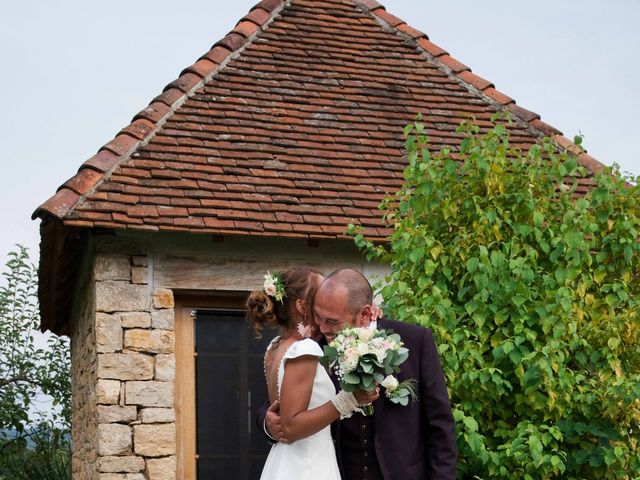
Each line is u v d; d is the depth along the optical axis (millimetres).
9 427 13766
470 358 6281
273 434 4496
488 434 6555
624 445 6344
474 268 6367
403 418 4672
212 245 8266
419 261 6629
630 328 6641
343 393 4246
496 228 6555
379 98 10055
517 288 6383
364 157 9227
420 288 6426
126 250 8039
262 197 8406
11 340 14203
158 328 7984
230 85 9586
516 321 6398
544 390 6488
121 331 7898
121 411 7773
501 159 6750
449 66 10766
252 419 8453
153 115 8906
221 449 8320
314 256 8523
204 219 8000
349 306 4430
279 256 8422
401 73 10516
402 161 9289
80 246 8758
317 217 8352
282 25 10570
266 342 8578
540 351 6258
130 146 8500
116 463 7695
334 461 4605
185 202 8125
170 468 7789
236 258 8320
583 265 6930
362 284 4500
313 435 4543
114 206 7855
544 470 6082
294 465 4504
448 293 6613
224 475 8297
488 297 6562
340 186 8789
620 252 6898
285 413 4324
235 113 9281
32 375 14148
